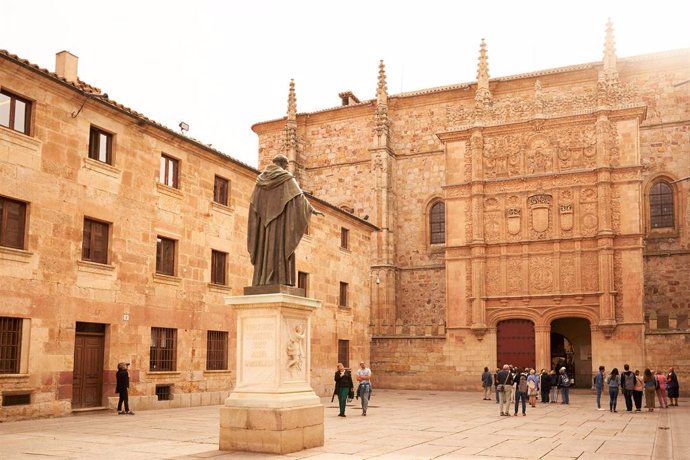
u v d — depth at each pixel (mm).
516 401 29438
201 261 32812
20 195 23469
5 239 23031
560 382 38156
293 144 66625
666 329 45438
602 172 47781
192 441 17188
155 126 29562
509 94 60000
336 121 67125
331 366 44156
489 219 50906
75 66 29922
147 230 29516
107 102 26859
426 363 50906
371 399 40906
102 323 26828
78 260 25688
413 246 62281
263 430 14336
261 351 14844
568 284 48125
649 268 52781
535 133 50656
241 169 36062
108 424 21875
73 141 25922
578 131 49562
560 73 57562
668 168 53750
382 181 61656
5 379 22344
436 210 62312
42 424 21594
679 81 54594
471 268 50719
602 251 47000
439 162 62500
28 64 23531
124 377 26078
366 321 50000
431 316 60375
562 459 15586
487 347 49375
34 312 23656
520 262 49625
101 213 27078
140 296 28828
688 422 26844
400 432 21016
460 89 61469
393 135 64375
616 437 20953
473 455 15766
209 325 32938
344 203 65188
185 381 31000
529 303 48781
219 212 34406
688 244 52125
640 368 45125
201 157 33312
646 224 53750
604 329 46250
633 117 48125
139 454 14602
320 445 15641
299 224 15898
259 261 15695
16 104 23922
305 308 15516
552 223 49219
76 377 25656
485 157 51906
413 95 63469
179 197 31641
